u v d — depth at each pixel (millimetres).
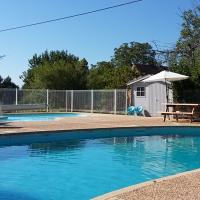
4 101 36656
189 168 13297
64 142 18406
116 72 48844
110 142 18734
